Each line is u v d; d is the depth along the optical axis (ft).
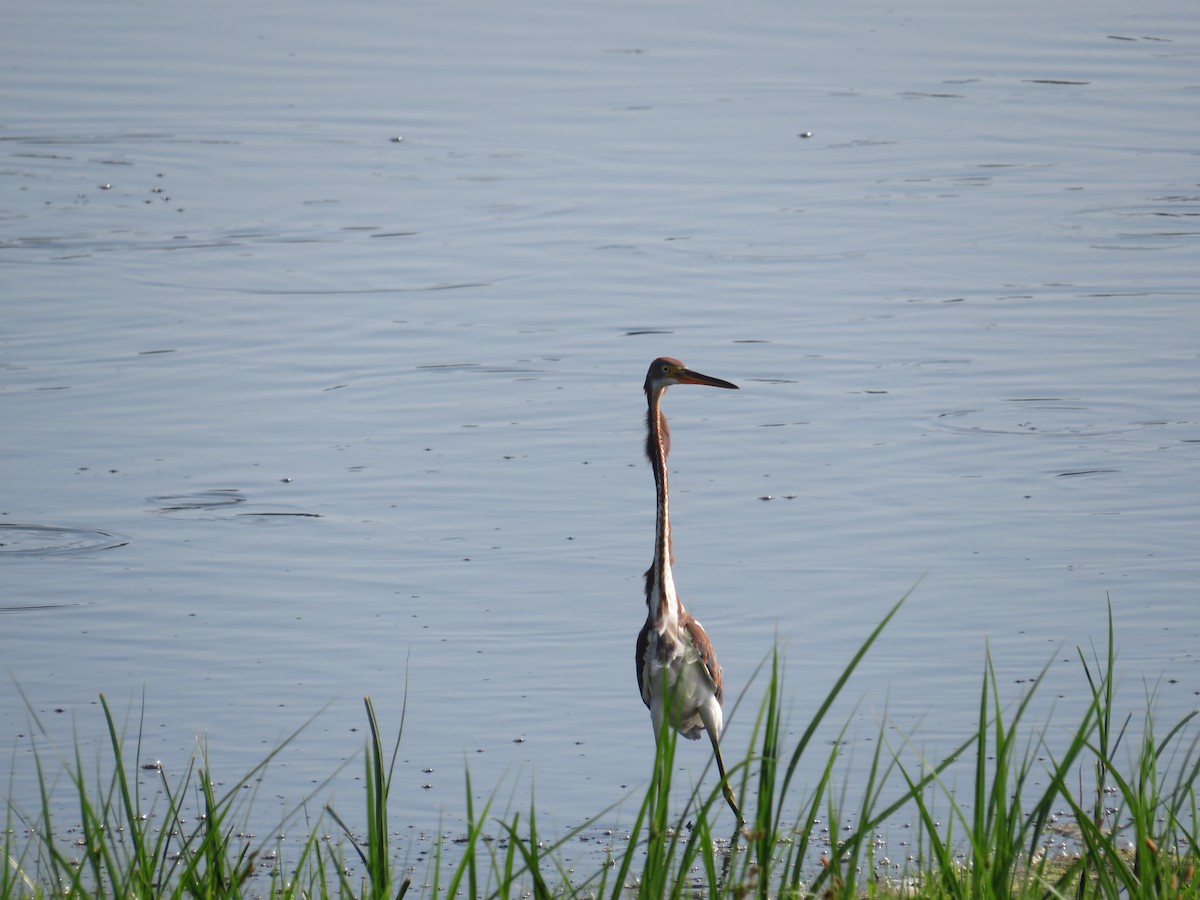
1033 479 54.24
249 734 38.27
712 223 85.40
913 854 31.63
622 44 121.90
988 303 72.54
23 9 131.23
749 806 34.88
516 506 53.36
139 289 75.97
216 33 124.98
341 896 23.02
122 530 51.29
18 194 90.22
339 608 45.62
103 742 37.81
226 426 60.64
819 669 41.39
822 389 63.46
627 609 45.57
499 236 83.97
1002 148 97.09
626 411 62.28
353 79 113.29
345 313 73.31
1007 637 42.70
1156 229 81.87
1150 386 62.23
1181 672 40.14
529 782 35.83
